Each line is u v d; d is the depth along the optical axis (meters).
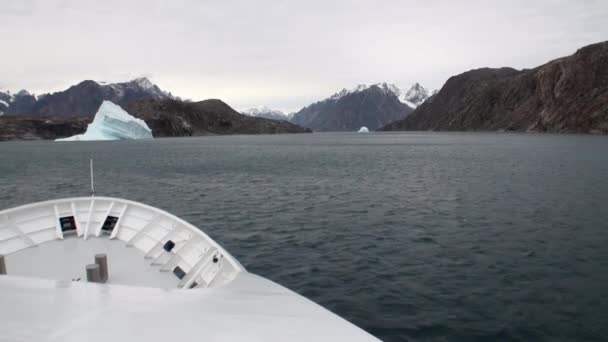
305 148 151.88
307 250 23.91
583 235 25.75
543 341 13.11
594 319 14.39
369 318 15.02
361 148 147.88
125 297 4.98
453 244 24.53
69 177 63.31
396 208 35.97
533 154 95.88
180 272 13.49
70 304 4.59
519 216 31.62
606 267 19.78
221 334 4.08
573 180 50.91
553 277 18.62
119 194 46.22
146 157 105.31
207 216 33.88
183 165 81.75
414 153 113.25
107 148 155.38
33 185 54.81
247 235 27.56
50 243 15.79
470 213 33.25
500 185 48.59
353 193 44.97
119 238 16.34
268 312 4.91
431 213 33.56
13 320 4.02
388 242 25.22
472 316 14.91
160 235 15.99
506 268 20.02
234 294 5.63
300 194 44.69
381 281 18.64
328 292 17.55
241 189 48.94
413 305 16.02
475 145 145.25
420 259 21.78
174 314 4.54
